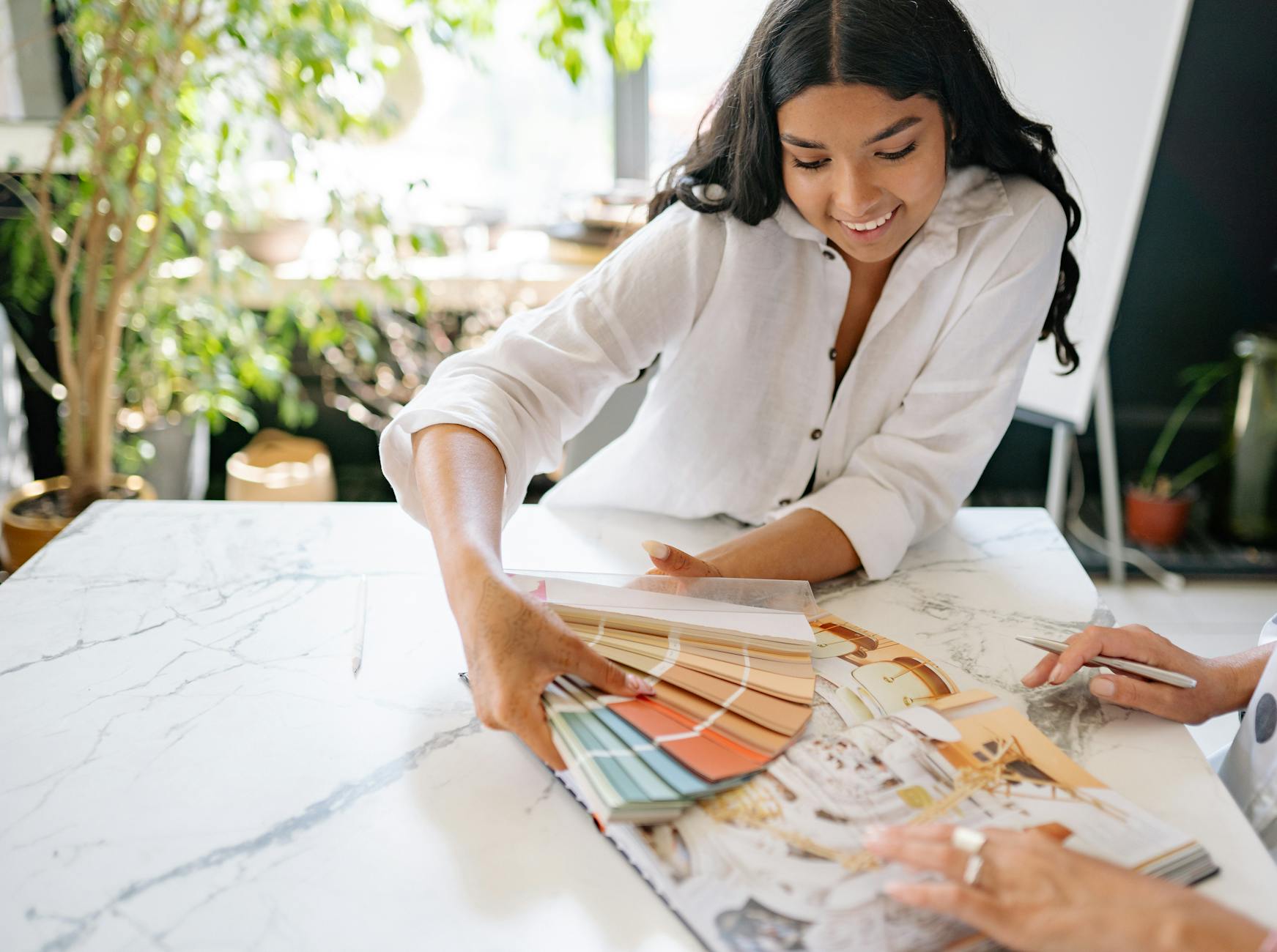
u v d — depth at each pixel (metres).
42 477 2.79
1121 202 2.07
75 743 0.82
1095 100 2.05
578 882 0.70
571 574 0.96
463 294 2.60
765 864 0.69
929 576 1.13
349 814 0.75
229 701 0.87
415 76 2.58
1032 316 1.16
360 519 1.21
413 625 0.99
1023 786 0.76
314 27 2.07
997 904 0.62
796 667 0.89
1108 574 2.67
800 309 1.16
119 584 1.06
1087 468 3.02
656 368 1.85
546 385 1.09
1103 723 0.87
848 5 0.92
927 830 0.67
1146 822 0.73
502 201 3.02
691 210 1.14
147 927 0.66
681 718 0.80
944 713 0.84
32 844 0.72
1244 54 2.60
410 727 0.85
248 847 0.72
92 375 2.17
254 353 2.39
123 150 2.10
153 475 2.51
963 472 1.17
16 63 2.40
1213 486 3.00
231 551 1.13
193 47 1.96
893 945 0.63
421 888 0.69
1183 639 2.38
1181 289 2.85
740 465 1.24
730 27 2.84
